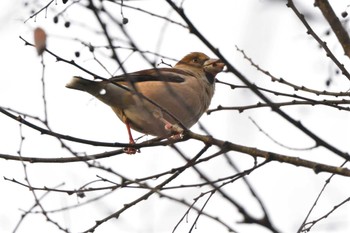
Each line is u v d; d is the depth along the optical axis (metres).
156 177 9.33
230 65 7.11
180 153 6.64
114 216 9.59
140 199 9.62
